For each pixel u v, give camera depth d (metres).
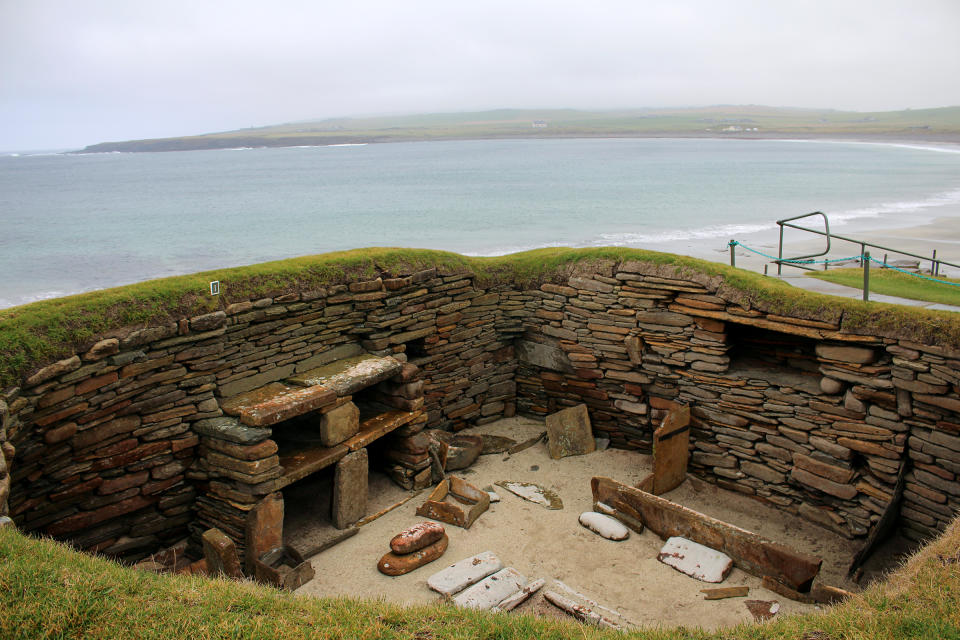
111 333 7.44
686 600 7.15
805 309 9.06
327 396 8.52
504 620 5.48
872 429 8.77
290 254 31.83
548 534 8.57
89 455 7.37
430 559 7.89
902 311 8.46
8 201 63.59
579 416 11.25
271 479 7.84
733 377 9.94
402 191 65.12
